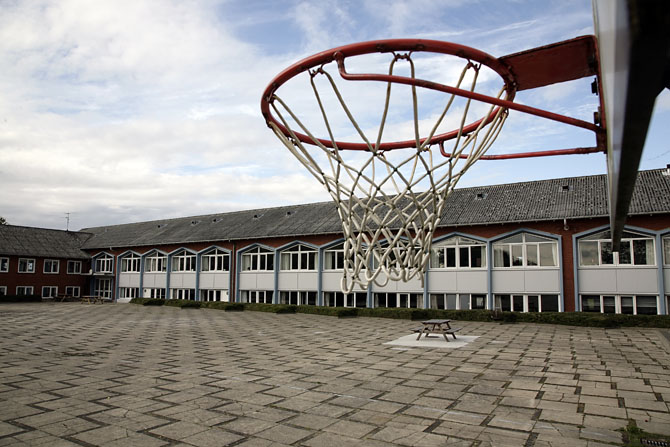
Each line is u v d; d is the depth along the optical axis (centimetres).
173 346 1507
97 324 2241
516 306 2366
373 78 542
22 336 1766
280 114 707
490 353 1338
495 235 2425
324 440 636
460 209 2636
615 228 434
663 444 606
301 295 3086
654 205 2072
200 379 1008
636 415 731
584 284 2202
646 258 2094
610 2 145
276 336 1780
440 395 867
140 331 1948
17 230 4431
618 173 214
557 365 1144
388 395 870
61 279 4409
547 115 545
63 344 1549
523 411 760
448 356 1292
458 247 2545
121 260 4275
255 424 704
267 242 3244
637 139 170
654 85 133
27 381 987
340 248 2942
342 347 1481
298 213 3472
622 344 1498
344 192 718
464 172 694
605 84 208
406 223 702
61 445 617
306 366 1155
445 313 2397
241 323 2308
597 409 766
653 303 2058
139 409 781
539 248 2338
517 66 550
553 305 2278
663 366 1123
